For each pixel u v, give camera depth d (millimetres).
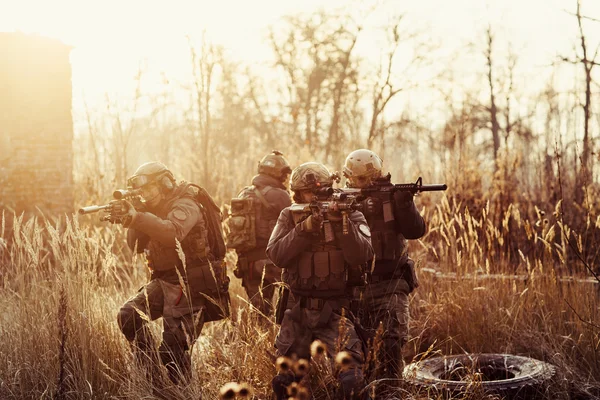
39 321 4668
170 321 4434
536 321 5641
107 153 10953
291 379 3736
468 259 6227
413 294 6105
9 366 4449
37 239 4879
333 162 11242
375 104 23781
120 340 4703
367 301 4395
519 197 8547
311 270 3768
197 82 10633
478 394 4242
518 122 16484
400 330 4383
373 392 3750
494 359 4914
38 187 9195
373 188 4426
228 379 4363
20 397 4324
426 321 5344
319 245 3797
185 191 4586
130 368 4430
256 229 5723
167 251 4484
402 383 4281
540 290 5809
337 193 3748
